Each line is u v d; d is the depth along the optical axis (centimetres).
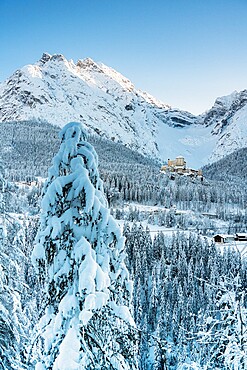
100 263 932
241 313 1176
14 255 1320
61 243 948
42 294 1016
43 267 969
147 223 12975
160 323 6175
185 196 17938
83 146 995
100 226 948
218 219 14688
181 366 1303
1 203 1316
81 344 888
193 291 6334
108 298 909
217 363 1201
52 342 926
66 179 942
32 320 1301
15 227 1338
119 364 938
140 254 8612
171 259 8838
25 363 1173
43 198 944
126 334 967
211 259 6569
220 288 1220
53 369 848
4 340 1195
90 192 925
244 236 6288
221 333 1175
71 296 912
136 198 16575
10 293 1242
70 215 938
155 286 7381
